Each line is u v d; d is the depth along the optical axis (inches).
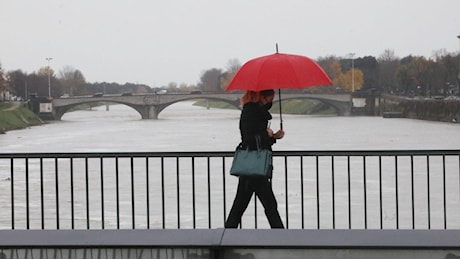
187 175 1834.4
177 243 262.1
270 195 404.2
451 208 1323.8
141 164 2224.4
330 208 1328.7
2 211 1331.2
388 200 1433.3
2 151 3117.6
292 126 4879.4
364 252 254.5
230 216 412.2
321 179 1740.9
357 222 1200.8
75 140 3794.3
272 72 379.6
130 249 261.7
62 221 1214.9
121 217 1245.7
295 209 1314.0
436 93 6993.1
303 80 380.2
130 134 4259.4
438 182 1678.2
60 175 1948.8
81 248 263.1
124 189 1610.5
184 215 1251.2
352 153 442.6
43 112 6471.5
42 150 3161.9
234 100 6190.9
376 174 1852.9
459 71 6771.7
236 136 3905.0
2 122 5039.4
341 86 7726.4
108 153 450.0
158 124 5684.1
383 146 3083.2
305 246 256.5
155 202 1400.1
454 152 431.2
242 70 390.3
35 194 1574.8
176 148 3110.2
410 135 3794.3
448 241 258.2
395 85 7849.4
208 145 3255.4
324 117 6604.3
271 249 257.1
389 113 6309.1
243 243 260.1
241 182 408.8
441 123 5260.8
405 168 1985.7
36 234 278.8
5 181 1840.6
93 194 1549.0
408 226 1165.7
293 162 2193.7
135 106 6466.5
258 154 398.6
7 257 264.7
